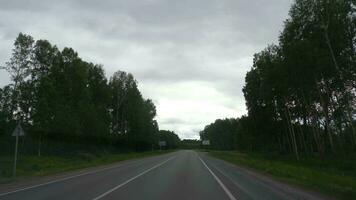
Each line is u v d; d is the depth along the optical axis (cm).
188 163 5000
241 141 14425
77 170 3572
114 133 9575
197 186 2114
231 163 5416
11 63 5522
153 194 1711
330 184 2327
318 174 3203
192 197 1631
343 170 4103
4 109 5434
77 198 1548
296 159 6178
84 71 6775
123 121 9894
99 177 2698
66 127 5684
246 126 8644
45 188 1955
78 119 6212
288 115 6762
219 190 1922
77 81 6644
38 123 5450
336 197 1709
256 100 7600
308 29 4500
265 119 7781
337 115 5406
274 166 4128
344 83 4669
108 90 8775
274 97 6575
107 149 8444
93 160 5662
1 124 5350
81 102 6650
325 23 4272
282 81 5031
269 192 1864
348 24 4272
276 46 5862
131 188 1948
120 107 9912
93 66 8688
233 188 2033
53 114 5581
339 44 4262
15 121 5522
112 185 2105
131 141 10419
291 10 4572
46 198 1550
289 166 4266
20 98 5488
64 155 5997
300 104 6412
